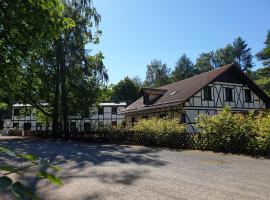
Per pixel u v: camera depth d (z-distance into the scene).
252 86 28.81
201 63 84.06
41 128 42.69
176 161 11.51
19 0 6.52
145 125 19.80
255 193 6.86
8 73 8.04
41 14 7.03
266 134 12.34
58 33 8.03
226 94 27.52
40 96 28.09
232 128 13.67
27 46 7.42
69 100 27.62
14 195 1.06
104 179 8.41
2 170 1.25
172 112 25.75
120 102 53.00
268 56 53.88
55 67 26.02
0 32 6.94
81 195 6.88
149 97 30.30
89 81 27.12
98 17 26.52
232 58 79.00
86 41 26.70
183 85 29.66
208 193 6.87
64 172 9.39
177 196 6.67
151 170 9.66
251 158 11.79
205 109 25.50
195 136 15.40
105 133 23.12
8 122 49.34
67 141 24.61
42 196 6.80
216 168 9.87
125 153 14.37
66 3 25.27
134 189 7.31
